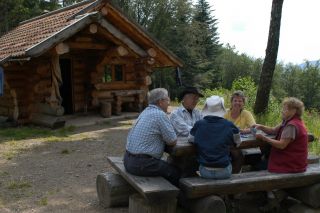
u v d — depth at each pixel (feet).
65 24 39.83
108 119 43.75
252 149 21.17
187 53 168.55
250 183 15.20
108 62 46.50
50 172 23.59
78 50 45.78
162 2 162.20
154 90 16.39
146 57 46.57
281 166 16.33
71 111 47.01
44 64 39.88
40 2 117.29
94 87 45.57
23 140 33.63
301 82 260.01
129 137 16.14
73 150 29.73
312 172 16.31
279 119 39.93
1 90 40.42
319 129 36.86
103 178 17.54
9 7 101.45
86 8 42.70
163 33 165.58
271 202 17.13
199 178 15.35
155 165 15.48
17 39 47.93
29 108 42.27
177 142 16.34
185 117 18.57
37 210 17.42
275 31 42.42
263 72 43.24
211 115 15.72
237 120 19.93
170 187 14.24
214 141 15.12
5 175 22.95
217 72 209.36
